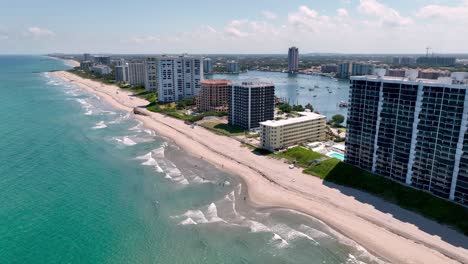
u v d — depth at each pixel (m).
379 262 74.12
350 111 117.50
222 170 125.94
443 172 94.62
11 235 82.00
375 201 99.00
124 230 85.69
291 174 120.25
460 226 84.06
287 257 76.19
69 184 111.75
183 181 116.12
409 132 100.81
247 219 91.75
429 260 73.75
